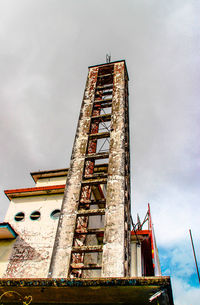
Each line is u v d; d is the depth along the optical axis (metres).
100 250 8.76
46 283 5.55
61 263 8.67
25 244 13.02
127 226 9.74
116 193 10.26
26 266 12.08
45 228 13.51
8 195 15.64
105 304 5.91
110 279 5.18
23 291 5.98
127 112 15.14
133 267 12.34
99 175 11.20
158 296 5.18
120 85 15.53
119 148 11.99
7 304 6.61
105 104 14.81
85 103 15.12
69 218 9.95
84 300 5.98
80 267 8.55
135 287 5.11
